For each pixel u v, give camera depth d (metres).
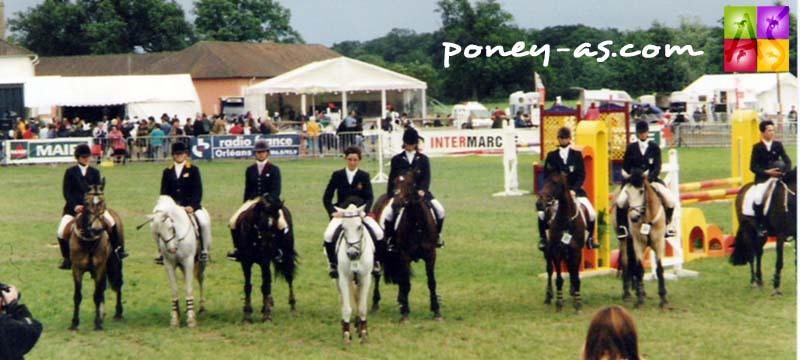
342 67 57.47
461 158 49.09
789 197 16.88
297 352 13.65
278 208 15.01
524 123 54.69
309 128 50.44
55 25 115.69
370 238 14.05
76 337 14.74
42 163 47.06
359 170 15.16
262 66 82.81
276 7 114.94
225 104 72.88
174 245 14.98
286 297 17.42
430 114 75.44
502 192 32.88
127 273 19.91
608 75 77.88
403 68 90.75
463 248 22.25
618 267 18.45
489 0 77.62
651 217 15.94
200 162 47.75
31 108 59.62
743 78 64.12
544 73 77.81
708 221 25.86
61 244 15.35
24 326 8.55
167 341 14.38
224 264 20.78
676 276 18.48
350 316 15.12
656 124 48.38
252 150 48.66
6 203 32.28
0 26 79.25
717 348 13.41
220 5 112.81
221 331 15.02
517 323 15.13
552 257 15.90
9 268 20.66
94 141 47.38
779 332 14.30
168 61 84.56
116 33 113.38
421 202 15.16
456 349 13.64
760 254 17.47
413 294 17.52
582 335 14.30
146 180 39.22
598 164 18.73
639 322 15.06
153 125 49.34
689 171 38.81
